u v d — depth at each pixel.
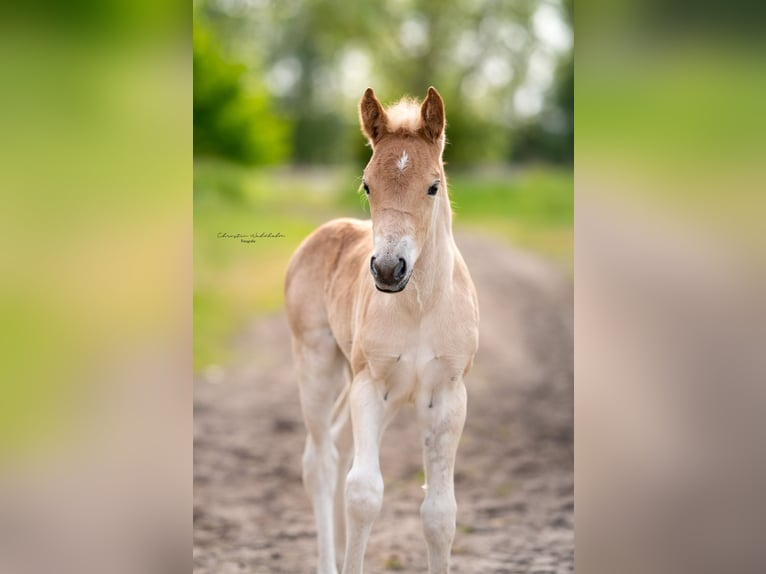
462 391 5.17
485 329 13.59
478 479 8.80
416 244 4.55
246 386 11.70
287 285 6.61
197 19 25.66
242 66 25.66
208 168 22.80
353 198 24.83
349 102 35.16
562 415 10.57
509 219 22.94
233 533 7.57
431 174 4.66
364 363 5.18
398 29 34.81
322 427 6.16
